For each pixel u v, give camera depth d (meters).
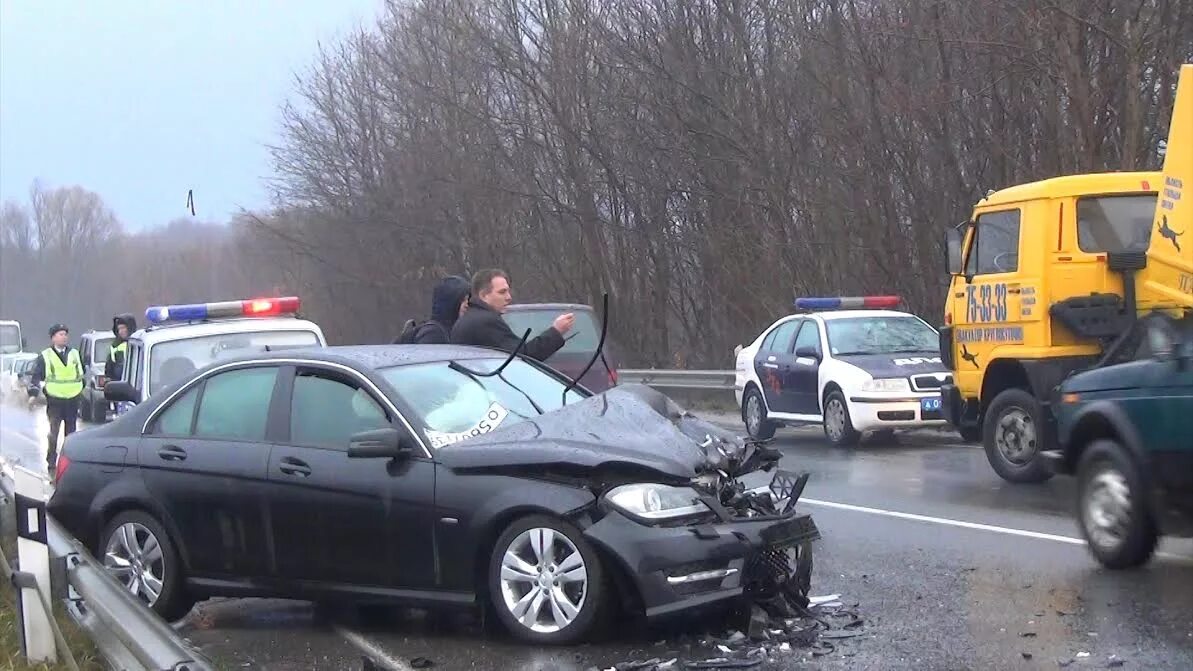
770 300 28.91
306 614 7.77
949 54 23.16
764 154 28.58
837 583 7.75
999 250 11.82
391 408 6.94
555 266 38.03
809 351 16.28
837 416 15.66
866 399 15.11
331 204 45.53
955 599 7.20
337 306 47.59
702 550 6.19
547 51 35.06
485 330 9.13
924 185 24.77
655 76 30.75
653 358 35.38
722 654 6.21
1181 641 6.13
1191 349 7.39
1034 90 22.00
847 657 6.09
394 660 6.52
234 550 7.27
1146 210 11.14
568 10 34.97
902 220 25.55
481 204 38.91
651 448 6.49
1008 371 11.90
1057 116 21.00
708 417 21.16
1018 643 6.22
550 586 6.41
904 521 9.93
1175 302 9.34
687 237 32.78
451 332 9.48
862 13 25.31
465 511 6.54
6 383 36.44
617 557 6.16
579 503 6.32
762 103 29.20
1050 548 8.58
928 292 24.80
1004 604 7.04
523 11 35.78
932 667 5.87
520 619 6.47
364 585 6.90
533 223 39.00
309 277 48.81
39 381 17.17
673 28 30.53
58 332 17.33
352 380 7.15
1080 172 19.84
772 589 6.69
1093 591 7.26
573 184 35.88
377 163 44.91
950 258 12.36
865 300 18.02
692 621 6.78
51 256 76.75
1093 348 11.17
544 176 36.88
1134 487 7.66
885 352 16.03
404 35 42.22
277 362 7.48
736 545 6.29
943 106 23.20
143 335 11.73
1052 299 11.16
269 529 7.12
